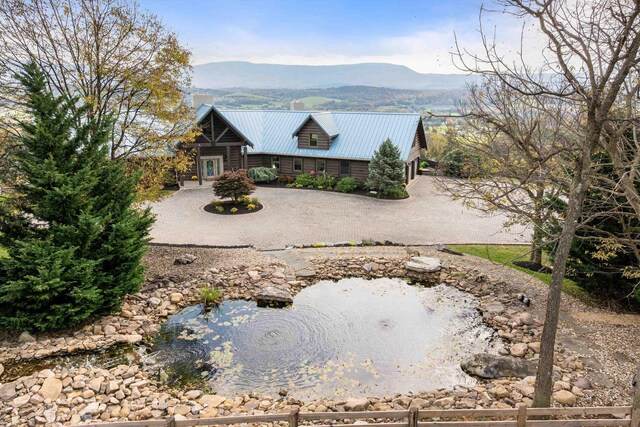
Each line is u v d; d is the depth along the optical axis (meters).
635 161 8.09
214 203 26.78
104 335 11.91
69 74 16.39
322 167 33.41
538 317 13.12
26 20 15.23
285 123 36.12
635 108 8.83
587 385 9.43
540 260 17.41
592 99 6.88
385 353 11.52
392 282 16.55
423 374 10.56
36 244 10.88
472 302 14.84
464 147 11.95
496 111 10.16
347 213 25.92
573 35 7.13
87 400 9.09
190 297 14.69
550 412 7.21
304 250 19.12
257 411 8.86
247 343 11.94
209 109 30.75
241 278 16.02
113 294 12.55
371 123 33.59
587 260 12.99
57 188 11.05
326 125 32.88
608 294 13.53
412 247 19.62
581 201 7.34
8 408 8.64
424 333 12.65
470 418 8.60
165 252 18.38
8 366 10.30
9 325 11.09
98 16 15.98
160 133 18.41
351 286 16.14
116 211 12.95
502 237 21.94
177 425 7.20
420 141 36.75
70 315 11.59
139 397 9.30
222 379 10.27
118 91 16.80
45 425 8.27
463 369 10.77
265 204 27.73
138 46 16.80
